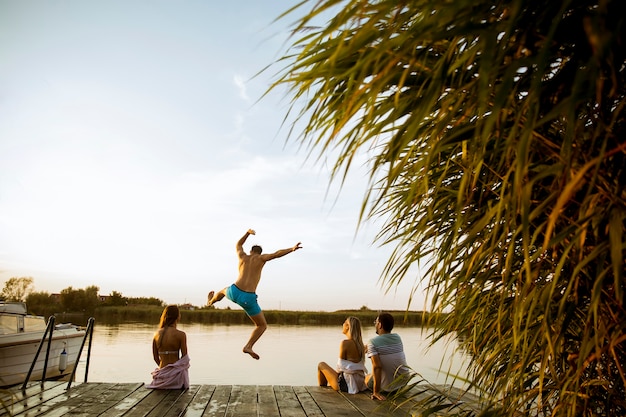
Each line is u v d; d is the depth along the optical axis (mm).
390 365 4996
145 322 34812
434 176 1470
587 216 923
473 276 1406
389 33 912
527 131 825
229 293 6027
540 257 1245
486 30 871
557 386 1259
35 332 9391
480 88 805
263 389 5562
